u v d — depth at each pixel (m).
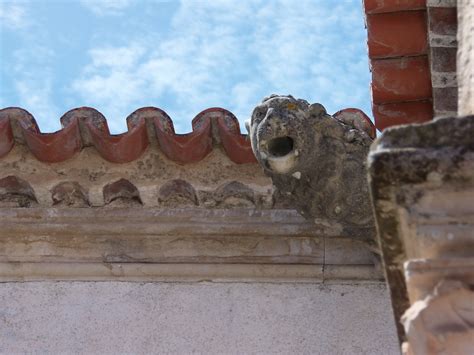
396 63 5.68
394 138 3.13
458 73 3.88
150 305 5.87
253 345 5.72
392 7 5.57
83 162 5.91
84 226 5.94
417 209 3.12
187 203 5.90
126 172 5.89
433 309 3.07
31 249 6.00
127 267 5.95
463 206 3.12
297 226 5.83
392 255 3.20
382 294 5.82
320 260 5.86
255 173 5.81
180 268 5.93
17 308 5.90
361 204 5.18
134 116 5.81
